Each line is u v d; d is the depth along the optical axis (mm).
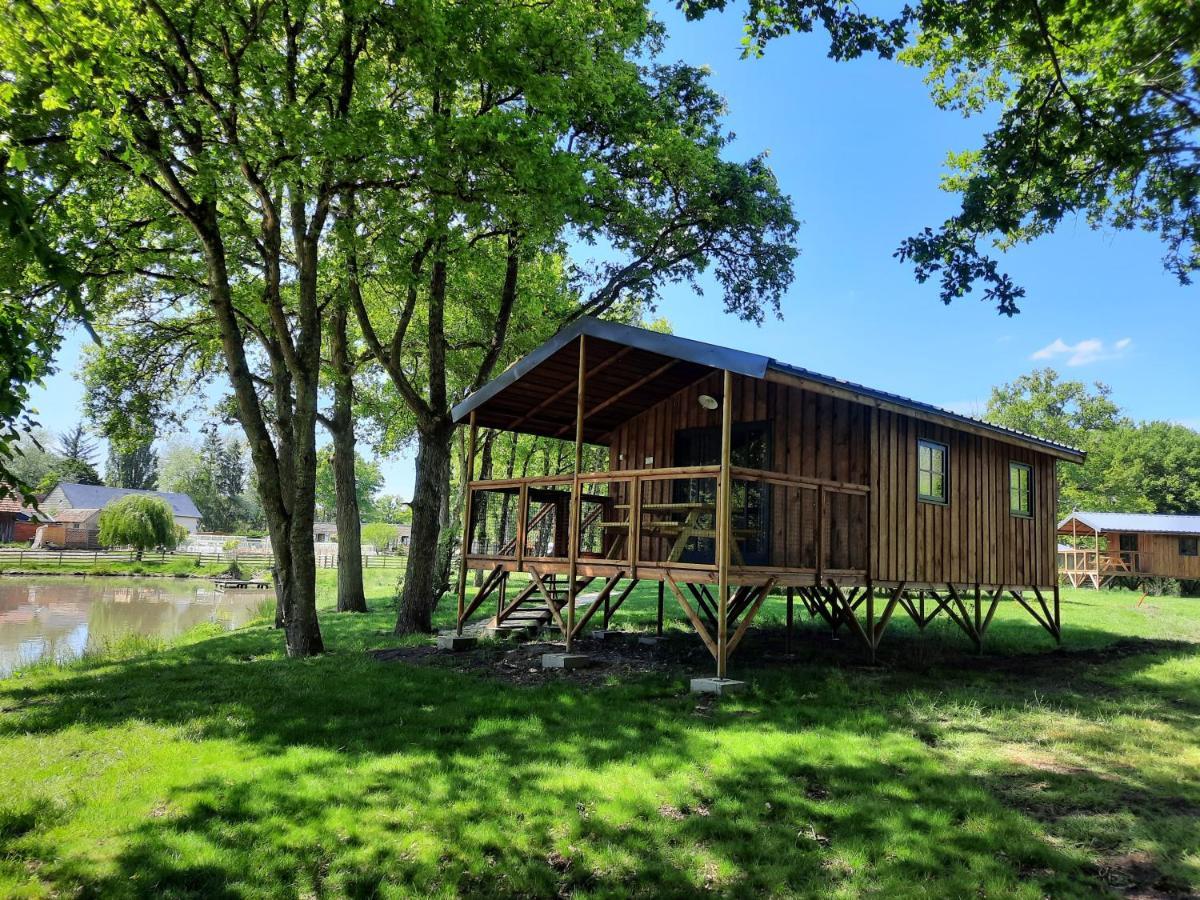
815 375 8203
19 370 3135
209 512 78875
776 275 16562
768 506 10742
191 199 10008
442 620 15312
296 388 10703
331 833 4250
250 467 87062
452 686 7879
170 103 9625
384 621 15727
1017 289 8469
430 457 13812
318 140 8938
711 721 6477
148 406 15812
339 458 18688
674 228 15711
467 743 5809
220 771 5156
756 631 13148
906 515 10352
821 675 8641
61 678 8867
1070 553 36344
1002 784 5043
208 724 6363
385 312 18953
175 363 16094
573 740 5844
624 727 6219
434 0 9203
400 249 11562
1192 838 4137
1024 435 12203
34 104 6695
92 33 6227
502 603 11844
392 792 4789
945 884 3658
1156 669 9898
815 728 6262
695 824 4332
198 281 12125
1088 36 8531
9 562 39875
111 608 24953
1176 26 8305
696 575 8141
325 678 8305
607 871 3885
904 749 5672
